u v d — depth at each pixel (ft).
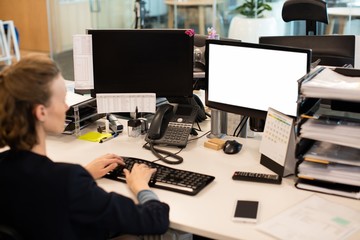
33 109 4.29
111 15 19.34
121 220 4.44
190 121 7.07
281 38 7.82
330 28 15.90
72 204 4.22
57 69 4.49
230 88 6.80
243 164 6.28
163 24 18.67
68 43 19.92
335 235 4.63
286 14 9.52
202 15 17.98
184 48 7.14
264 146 6.18
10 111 4.22
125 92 7.30
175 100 7.68
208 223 4.89
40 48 22.80
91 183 4.41
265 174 5.87
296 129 5.60
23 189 4.24
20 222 4.28
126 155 6.65
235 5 17.56
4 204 4.30
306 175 5.58
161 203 4.92
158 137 6.88
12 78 4.25
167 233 6.09
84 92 7.86
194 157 6.52
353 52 7.52
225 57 6.72
